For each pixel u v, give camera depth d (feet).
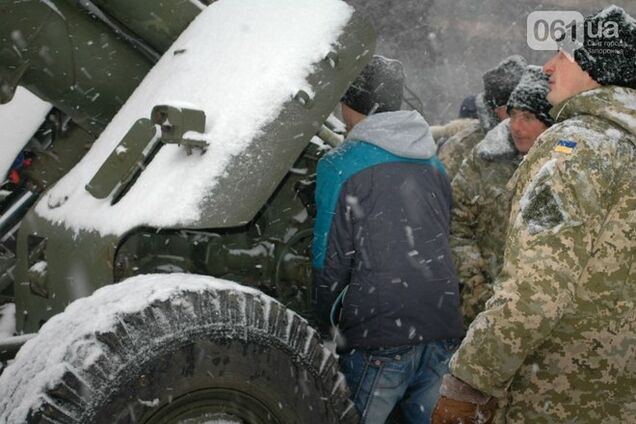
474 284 10.71
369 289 8.65
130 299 6.75
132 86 11.18
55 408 6.17
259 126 8.42
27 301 10.11
